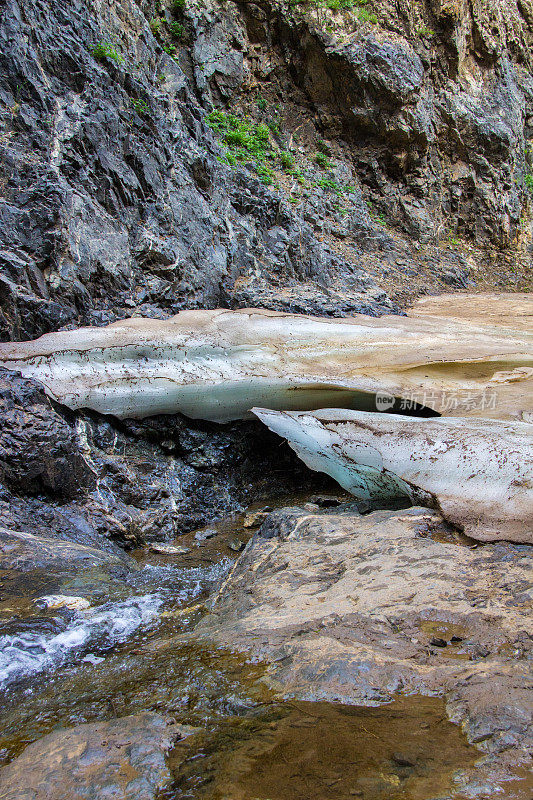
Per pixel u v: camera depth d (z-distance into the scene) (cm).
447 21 1838
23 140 791
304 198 1497
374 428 524
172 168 984
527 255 1931
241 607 351
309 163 1642
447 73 1917
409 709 229
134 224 884
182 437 651
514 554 366
